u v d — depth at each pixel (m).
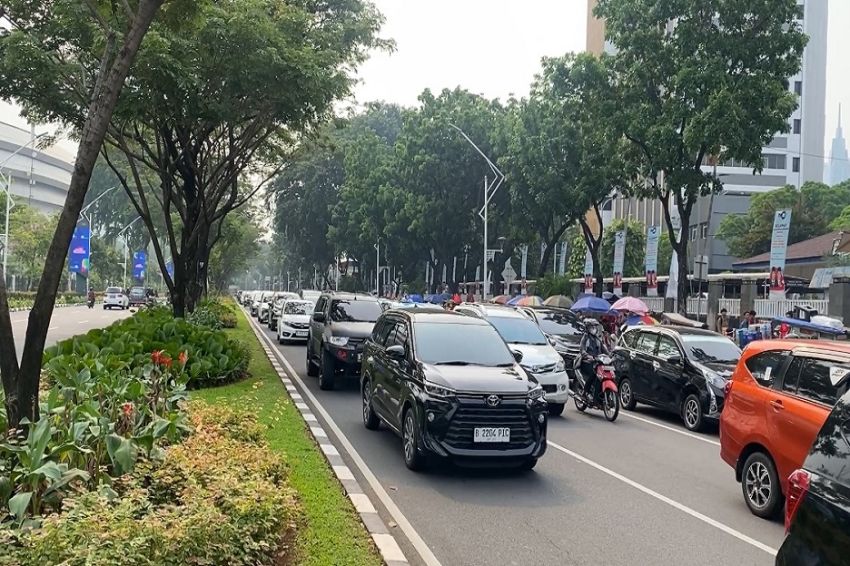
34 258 60.62
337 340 14.74
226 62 14.00
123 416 6.69
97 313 46.97
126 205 78.00
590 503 7.36
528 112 31.11
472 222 43.78
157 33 12.97
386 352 9.30
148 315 21.95
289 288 132.75
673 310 31.66
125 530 4.23
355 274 79.94
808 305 24.02
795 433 6.66
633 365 14.12
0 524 4.50
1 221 57.62
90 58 14.90
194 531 4.45
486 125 40.78
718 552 6.00
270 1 16.06
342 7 20.05
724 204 54.44
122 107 13.76
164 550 4.26
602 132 25.12
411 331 9.48
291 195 66.12
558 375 12.85
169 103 14.44
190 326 15.32
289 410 11.35
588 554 5.85
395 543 5.69
